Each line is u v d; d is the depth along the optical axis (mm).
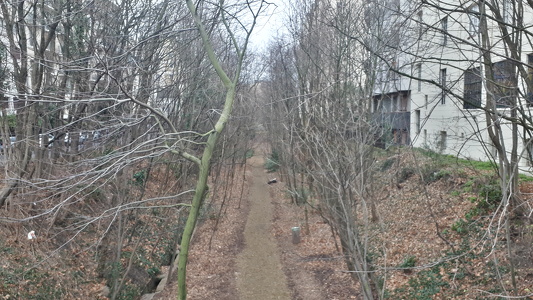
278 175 34781
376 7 14398
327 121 10188
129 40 9930
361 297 11094
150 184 15266
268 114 24453
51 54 10680
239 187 30750
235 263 15484
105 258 12141
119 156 6727
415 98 19625
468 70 5977
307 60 15242
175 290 12812
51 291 10359
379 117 15617
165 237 16375
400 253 12742
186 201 14242
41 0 10266
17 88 9477
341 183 8234
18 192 9828
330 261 14633
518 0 6898
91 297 11070
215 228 18578
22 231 11094
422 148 17906
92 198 12484
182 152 7273
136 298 12156
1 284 9500
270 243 18141
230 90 7574
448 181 15352
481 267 10023
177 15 10781
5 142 9836
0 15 11438
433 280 10539
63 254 11602
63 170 9453
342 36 13320
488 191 12562
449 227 12734
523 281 8781
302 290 12688
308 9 16516
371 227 14719
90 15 10469
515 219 10688
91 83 9391
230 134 18141
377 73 17469
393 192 17172
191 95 12109
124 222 11047
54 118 9203
